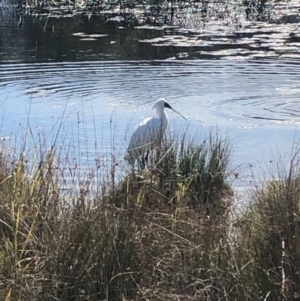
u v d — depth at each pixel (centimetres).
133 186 571
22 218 491
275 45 2050
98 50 1975
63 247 470
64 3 2986
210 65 1745
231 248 503
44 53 1922
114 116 1235
